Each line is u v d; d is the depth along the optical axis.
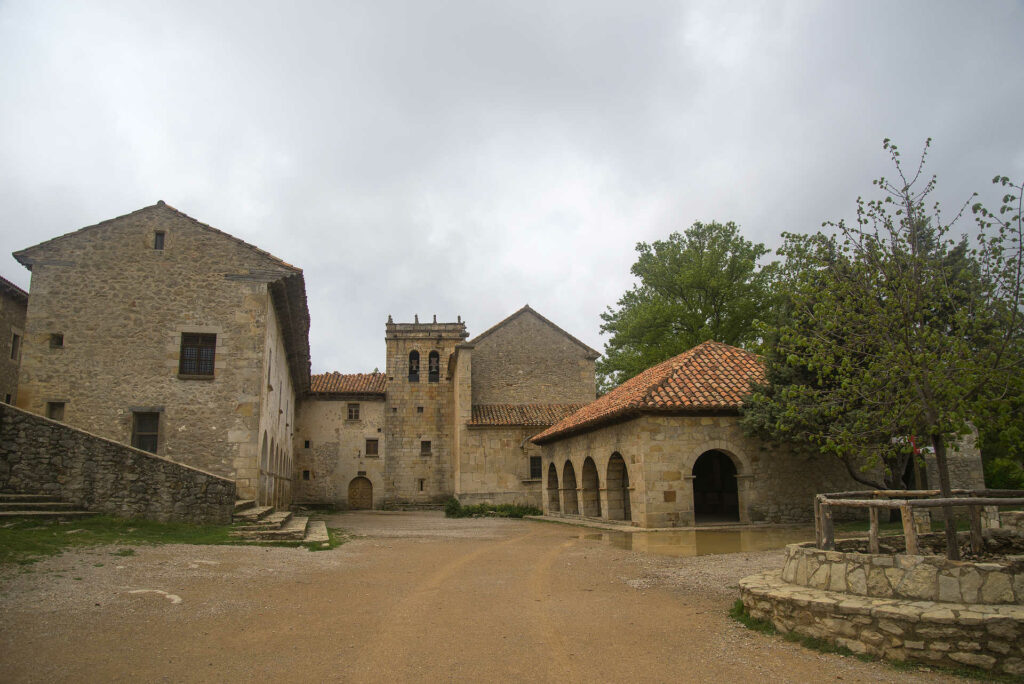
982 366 8.39
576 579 11.12
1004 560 6.98
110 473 14.62
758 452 19.17
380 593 9.82
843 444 10.30
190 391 19.11
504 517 31.14
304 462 40.28
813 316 10.12
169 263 19.86
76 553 10.85
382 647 6.99
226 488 15.44
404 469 40.59
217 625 7.61
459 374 35.59
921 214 9.62
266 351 19.98
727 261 33.81
